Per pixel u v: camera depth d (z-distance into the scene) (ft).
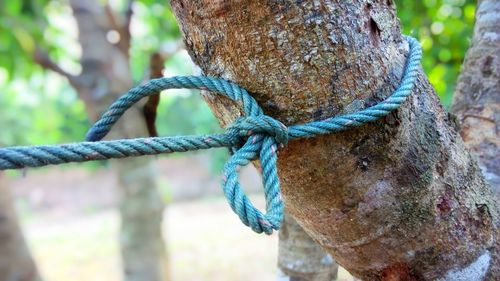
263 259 11.14
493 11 2.34
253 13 1.61
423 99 1.82
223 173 1.55
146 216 6.53
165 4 5.99
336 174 1.73
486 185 1.97
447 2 4.84
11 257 5.06
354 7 1.65
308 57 1.63
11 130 17.48
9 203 5.19
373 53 1.68
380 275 1.89
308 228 1.90
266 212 1.56
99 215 18.22
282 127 1.58
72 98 15.24
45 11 6.81
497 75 2.28
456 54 4.75
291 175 1.75
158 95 2.22
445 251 1.85
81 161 1.46
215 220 15.07
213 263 11.11
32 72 6.90
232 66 1.67
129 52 5.94
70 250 13.70
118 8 8.17
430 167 1.80
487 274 1.90
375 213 1.79
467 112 2.32
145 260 6.48
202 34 1.68
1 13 5.75
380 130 1.71
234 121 1.66
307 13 1.61
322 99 1.66
